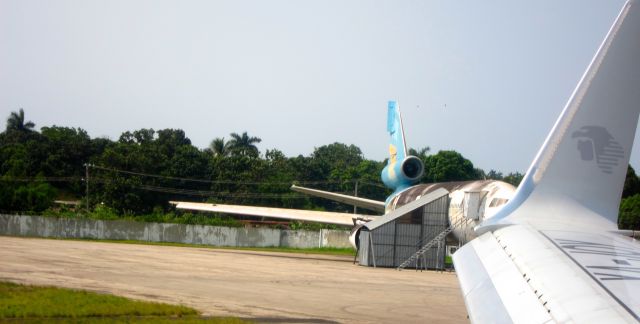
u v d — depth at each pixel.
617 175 10.42
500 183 39.47
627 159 10.46
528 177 11.14
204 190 105.19
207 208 57.06
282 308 21.45
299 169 124.06
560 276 7.68
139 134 127.25
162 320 17.67
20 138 127.19
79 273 29.67
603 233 9.70
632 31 10.20
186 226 78.81
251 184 105.62
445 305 24.25
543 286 7.58
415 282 33.69
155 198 97.00
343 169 128.00
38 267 31.44
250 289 26.61
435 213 46.28
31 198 85.81
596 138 10.50
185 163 104.69
